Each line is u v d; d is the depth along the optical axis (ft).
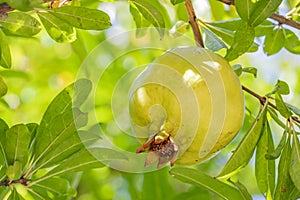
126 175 3.98
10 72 3.84
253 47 3.25
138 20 3.27
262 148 2.99
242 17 2.91
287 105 2.99
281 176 2.93
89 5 3.92
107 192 4.01
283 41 3.62
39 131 2.93
